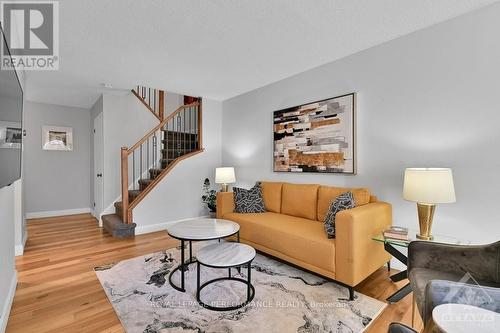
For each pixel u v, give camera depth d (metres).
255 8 1.99
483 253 1.52
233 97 4.62
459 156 2.16
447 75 2.22
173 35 2.39
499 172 1.97
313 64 3.14
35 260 2.81
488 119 2.02
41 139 5.01
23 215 3.41
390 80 2.58
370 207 2.27
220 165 4.93
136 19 2.12
